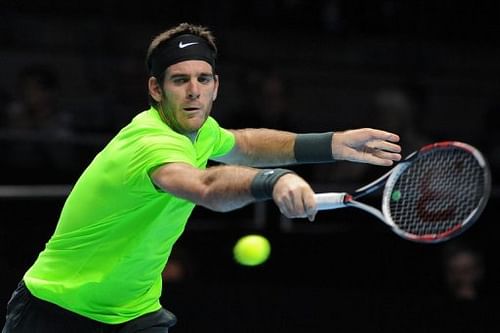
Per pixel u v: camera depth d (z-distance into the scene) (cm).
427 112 3212
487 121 3053
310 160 1334
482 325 2059
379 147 1292
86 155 2514
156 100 1136
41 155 2488
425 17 3469
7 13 3069
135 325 1237
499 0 3522
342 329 2045
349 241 2225
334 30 3397
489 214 2344
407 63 3372
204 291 2019
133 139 1067
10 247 2070
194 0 3319
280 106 2744
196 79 1112
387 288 2225
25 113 2572
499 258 2314
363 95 3250
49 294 1191
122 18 3259
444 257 2220
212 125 1249
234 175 922
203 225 2266
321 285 2209
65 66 3020
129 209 1106
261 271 2195
